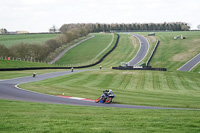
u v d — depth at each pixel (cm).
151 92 3734
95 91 3519
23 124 1281
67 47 15762
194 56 11450
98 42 17088
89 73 6475
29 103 2158
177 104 2581
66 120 1408
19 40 16962
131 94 3397
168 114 1703
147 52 13088
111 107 2103
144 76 6050
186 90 4347
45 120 1395
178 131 1180
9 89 3300
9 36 19712
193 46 13400
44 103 2214
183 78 6109
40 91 3259
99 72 6756
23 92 3089
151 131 1180
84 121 1390
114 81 5128
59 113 1661
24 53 11700
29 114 1586
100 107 2070
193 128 1242
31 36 19812
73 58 12950
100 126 1272
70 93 3209
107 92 2622
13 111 1697
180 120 1448
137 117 1537
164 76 6219
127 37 18612
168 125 1303
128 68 7869
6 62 7919
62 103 2366
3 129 1177
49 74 6197
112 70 7494
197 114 1741
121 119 1469
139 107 2275
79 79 5212
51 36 19750
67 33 17225
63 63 11962
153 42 15538
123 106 2311
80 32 19288
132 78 5666
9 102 2173
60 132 1140
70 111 1764
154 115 1648
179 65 10212
